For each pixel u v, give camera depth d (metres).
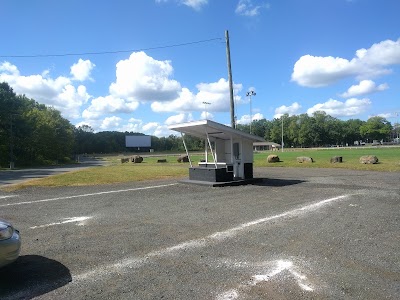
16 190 14.75
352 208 9.43
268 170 23.16
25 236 7.17
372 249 5.89
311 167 24.69
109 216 9.12
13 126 55.66
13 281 4.75
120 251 6.02
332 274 4.81
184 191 13.66
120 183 17.05
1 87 57.47
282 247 6.05
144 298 4.16
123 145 144.00
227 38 23.38
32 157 61.53
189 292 4.30
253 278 4.71
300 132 145.12
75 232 7.45
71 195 13.12
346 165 23.81
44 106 84.38
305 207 9.69
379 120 163.00
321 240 6.44
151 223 8.18
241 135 16.20
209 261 5.41
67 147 78.94
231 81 23.39
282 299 4.08
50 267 5.28
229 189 14.00
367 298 4.08
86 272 5.05
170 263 5.35
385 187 13.34
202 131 17.17
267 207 9.86
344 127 159.75
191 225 7.87
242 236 6.80
